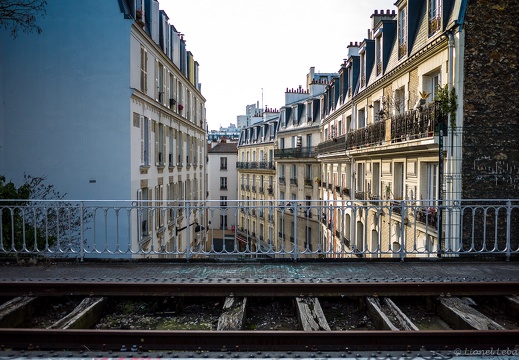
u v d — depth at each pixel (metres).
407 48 15.34
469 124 11.76
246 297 6.44
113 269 7.60
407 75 15.46
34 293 6.42
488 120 11.78
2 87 16.30
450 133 11.74
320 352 4.80
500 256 8.55
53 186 16.22
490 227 11.73
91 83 16.30
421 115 12.88
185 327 6.02
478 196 11.75
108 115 16.33
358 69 23.97
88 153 16.34
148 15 19.78
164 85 22.33
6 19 15.93
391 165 16.78
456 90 11.80
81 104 16.33
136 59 17.22
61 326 5.45
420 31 14.66
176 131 25.81
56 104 16.28
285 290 6.46
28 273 7.30
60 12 16.23
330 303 6.74
